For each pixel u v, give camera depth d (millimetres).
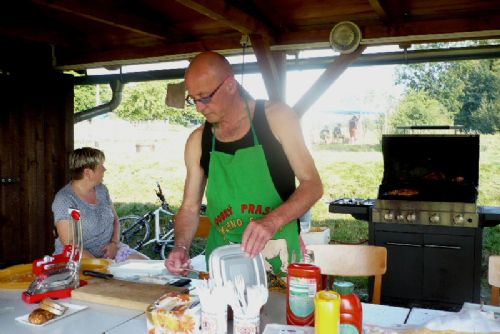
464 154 4457
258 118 1967
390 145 4609
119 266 2322
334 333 1206
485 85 10914
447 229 4223
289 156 1968
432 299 4320
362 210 4469
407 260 4367
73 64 5723
